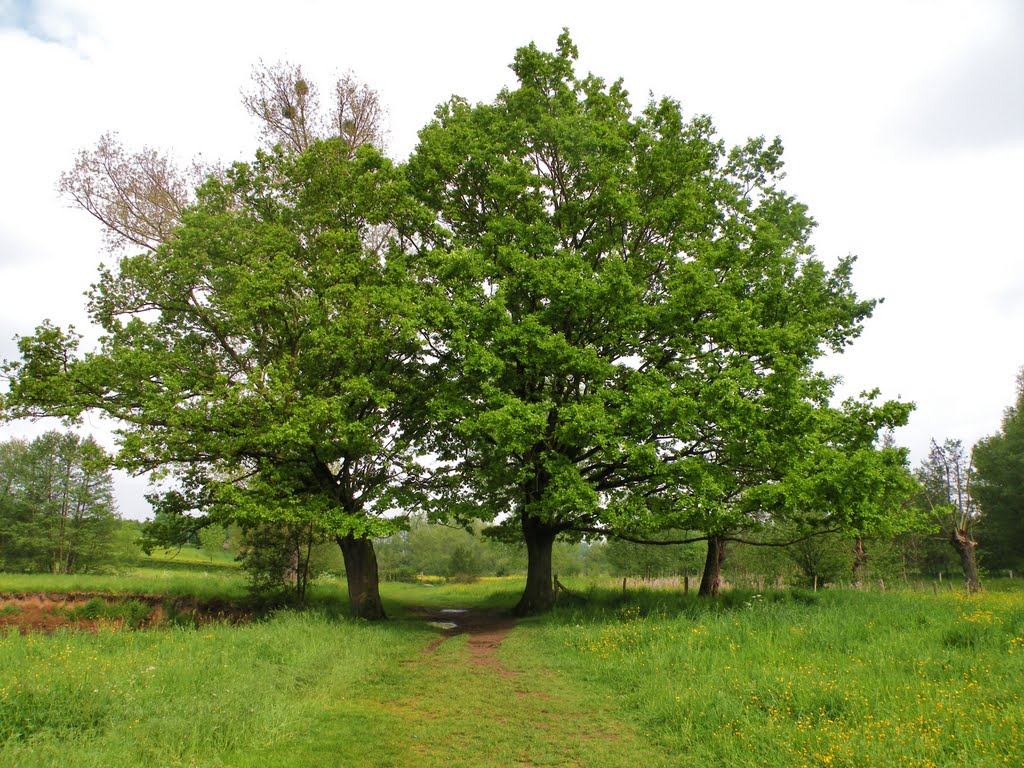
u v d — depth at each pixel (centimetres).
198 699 825
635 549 3556
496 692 1037
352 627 1557
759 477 1759
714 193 2098
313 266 1928
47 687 780
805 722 733
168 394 1697
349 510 1950
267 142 2539
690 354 1780
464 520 1978
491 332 1758
